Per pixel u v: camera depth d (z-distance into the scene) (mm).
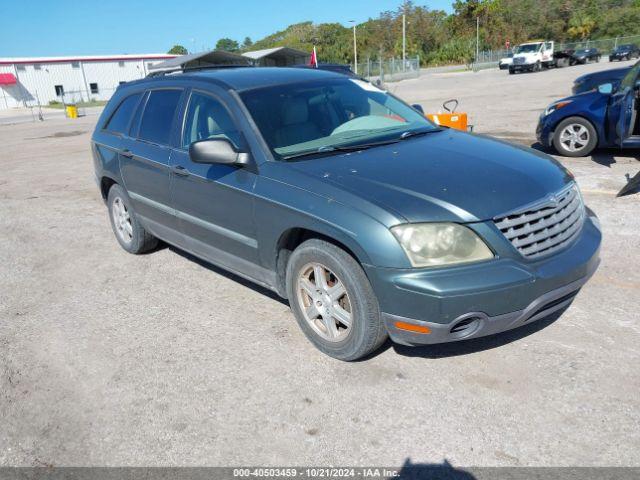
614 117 8305
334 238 3316
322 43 85938
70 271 5723
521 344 3680
